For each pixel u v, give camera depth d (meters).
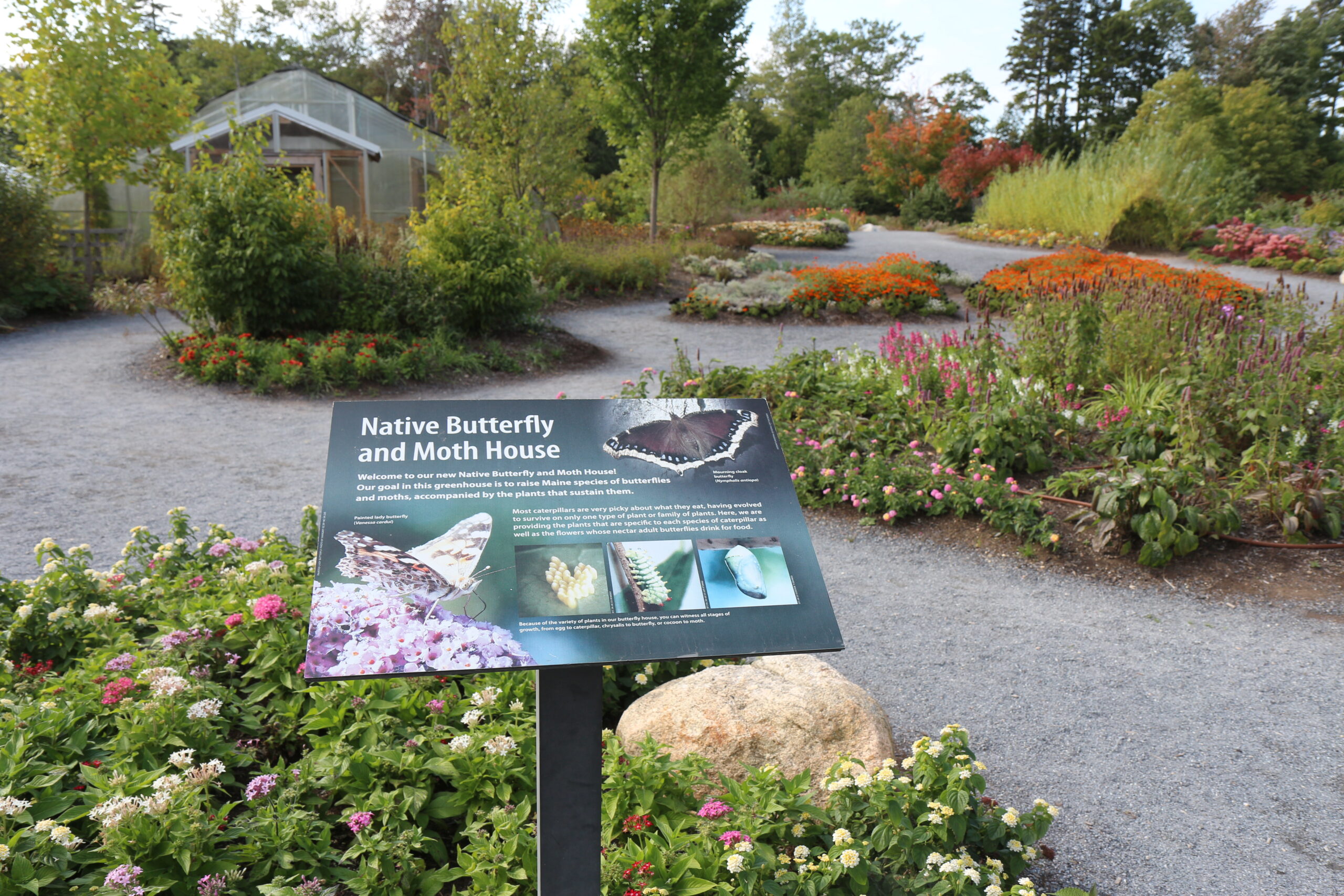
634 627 1.64
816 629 1.72
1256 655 3.95
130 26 14.16
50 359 10.10
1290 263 19.77
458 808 2.13
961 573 4.91
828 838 2.18
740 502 1.87
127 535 5.13
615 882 1.93
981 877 2.01
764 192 50.12
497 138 18.97
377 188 19.84
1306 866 2.59
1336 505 5.12
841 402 6.98
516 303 11.76
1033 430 6.02
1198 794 2.94
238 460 6.78
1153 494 4.79
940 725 3.37
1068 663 3.88
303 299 10.53
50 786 1.88
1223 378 6.70
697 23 20.42
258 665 2.64
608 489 1.83
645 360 11.62
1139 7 59.34
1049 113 57.94
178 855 1.75
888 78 64.12
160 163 14.50
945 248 25.80
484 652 1.55
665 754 2.39
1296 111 46.47
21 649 2.88
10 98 13.64
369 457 1.77
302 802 2.11
